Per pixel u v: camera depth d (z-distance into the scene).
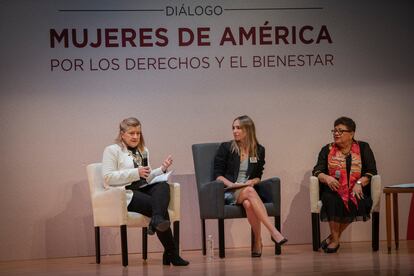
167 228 6.98
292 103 8.98
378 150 9.13
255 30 8.91
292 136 8.98
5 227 8.52
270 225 7.45
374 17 9.11
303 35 8.99
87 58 8.66
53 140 8.60
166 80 8.78
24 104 8.55
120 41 8.72
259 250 7.73
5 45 8.52
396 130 9.15
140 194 7.27
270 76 8.95
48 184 8.59
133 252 8.73
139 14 8.74
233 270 6.65
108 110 8.69
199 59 8.83
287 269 6.60
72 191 8.62
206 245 8.83
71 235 8.62
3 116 8.52
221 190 7.62
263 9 8.93
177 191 7.48
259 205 7.48
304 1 8.99
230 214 7.65
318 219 8.07
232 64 8.88
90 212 8.66
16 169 8.54
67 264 7.79
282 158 8.96
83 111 8.65
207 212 7.70
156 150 8.76
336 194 7.93
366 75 9.11
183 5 8.81
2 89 8.52
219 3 8.87
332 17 9.04
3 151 8.52
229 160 8.00
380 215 9.15
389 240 7.73
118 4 8.72
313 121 9.02
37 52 8.58
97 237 7.64
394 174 9.15
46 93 8.59
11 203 8.53
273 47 8.95
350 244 8.81
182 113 8.80
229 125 8.88
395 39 9.13
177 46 8.80
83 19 8.66
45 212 8.59
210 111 8.85
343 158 8.12
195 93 8.82
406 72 9.16
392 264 6.78
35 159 8.57
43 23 8.59
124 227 7.16
